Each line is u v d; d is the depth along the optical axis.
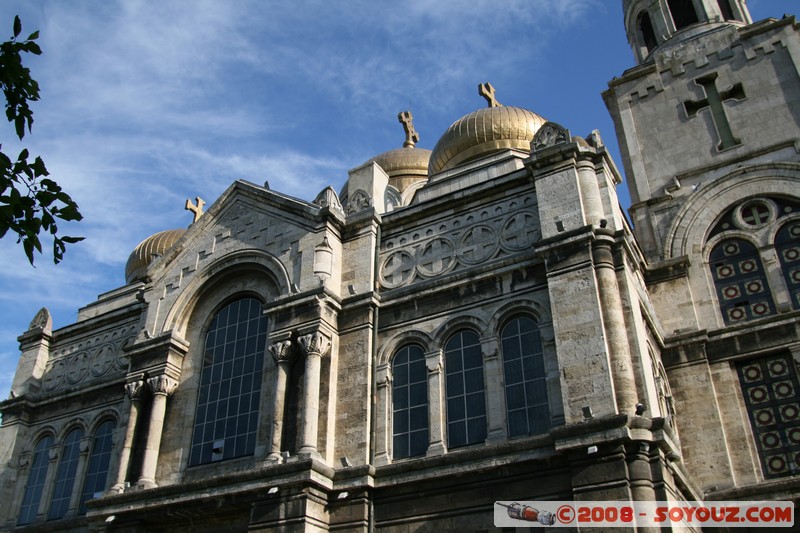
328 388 24.47
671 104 31.53
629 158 31.14
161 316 29.38
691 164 29.77
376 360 25.03
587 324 21.23
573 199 23.56
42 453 32.75
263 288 28.14
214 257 29.55
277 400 24.30
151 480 25.94
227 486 23.00
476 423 22.58
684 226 28.34
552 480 20.00
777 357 24.73
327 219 27.36
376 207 28.67
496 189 25.92
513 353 23.00
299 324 25.33
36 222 9.99
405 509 21.83
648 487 18.53
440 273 25.70
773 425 23.88
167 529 24.98
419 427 23.50
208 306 29.28
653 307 27.05
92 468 30.77
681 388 25.19
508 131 36.41
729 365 25.11
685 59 32.16
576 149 24.23
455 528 20.81
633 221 29.47
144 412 27.77
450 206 26.70
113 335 34.25
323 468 22.41
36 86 10.23
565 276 22.30
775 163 27.80
